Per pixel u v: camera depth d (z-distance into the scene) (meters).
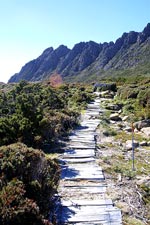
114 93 40.12
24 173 7.09
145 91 26.14
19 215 5.76
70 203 8.17
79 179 9.94
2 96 19.81
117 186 9.55
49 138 14.19
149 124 18.61
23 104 13.36
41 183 7.35
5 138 11.58
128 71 128.38
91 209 7.91
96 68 153.38
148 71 116.69
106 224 7.24
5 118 12.46
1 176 6.60
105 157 12.53
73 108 25.91
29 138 12.37
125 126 19.58
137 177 10.49
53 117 16.16
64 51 176.62
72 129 17.73
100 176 10.20
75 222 7.28
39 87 27.66
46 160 7.82
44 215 6.82
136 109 24.47
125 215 7.82
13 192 6.12
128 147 14.33
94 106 28.62
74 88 43.00
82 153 12.89
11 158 7.07
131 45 159.38
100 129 18.22
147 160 12.66
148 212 8.21
